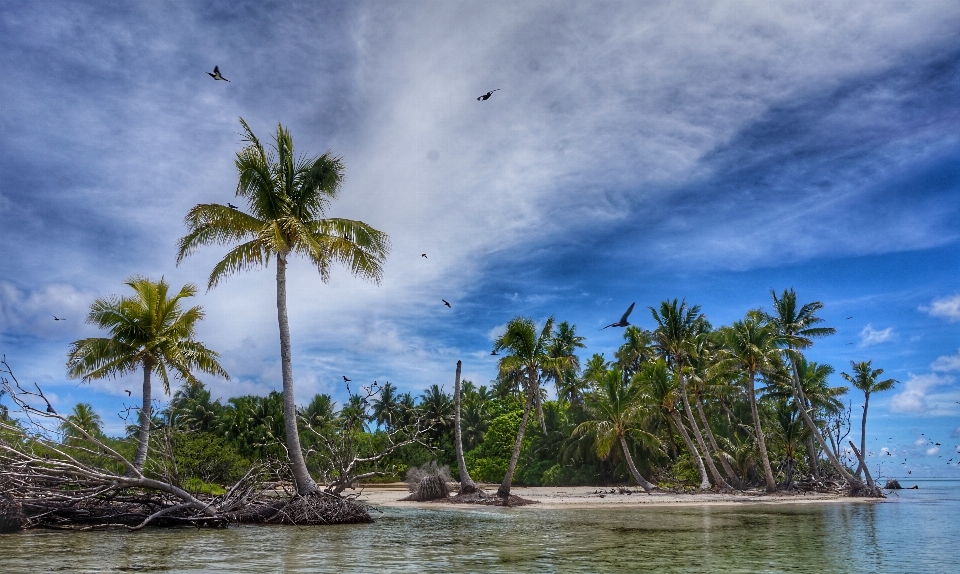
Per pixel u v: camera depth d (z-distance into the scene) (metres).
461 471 38.88
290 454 22.72
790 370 51.41
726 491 45.94
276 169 24.53
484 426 78.75
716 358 52.19
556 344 39.53
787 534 19.06
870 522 24.06
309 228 24.55
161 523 19.89
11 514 17.30
